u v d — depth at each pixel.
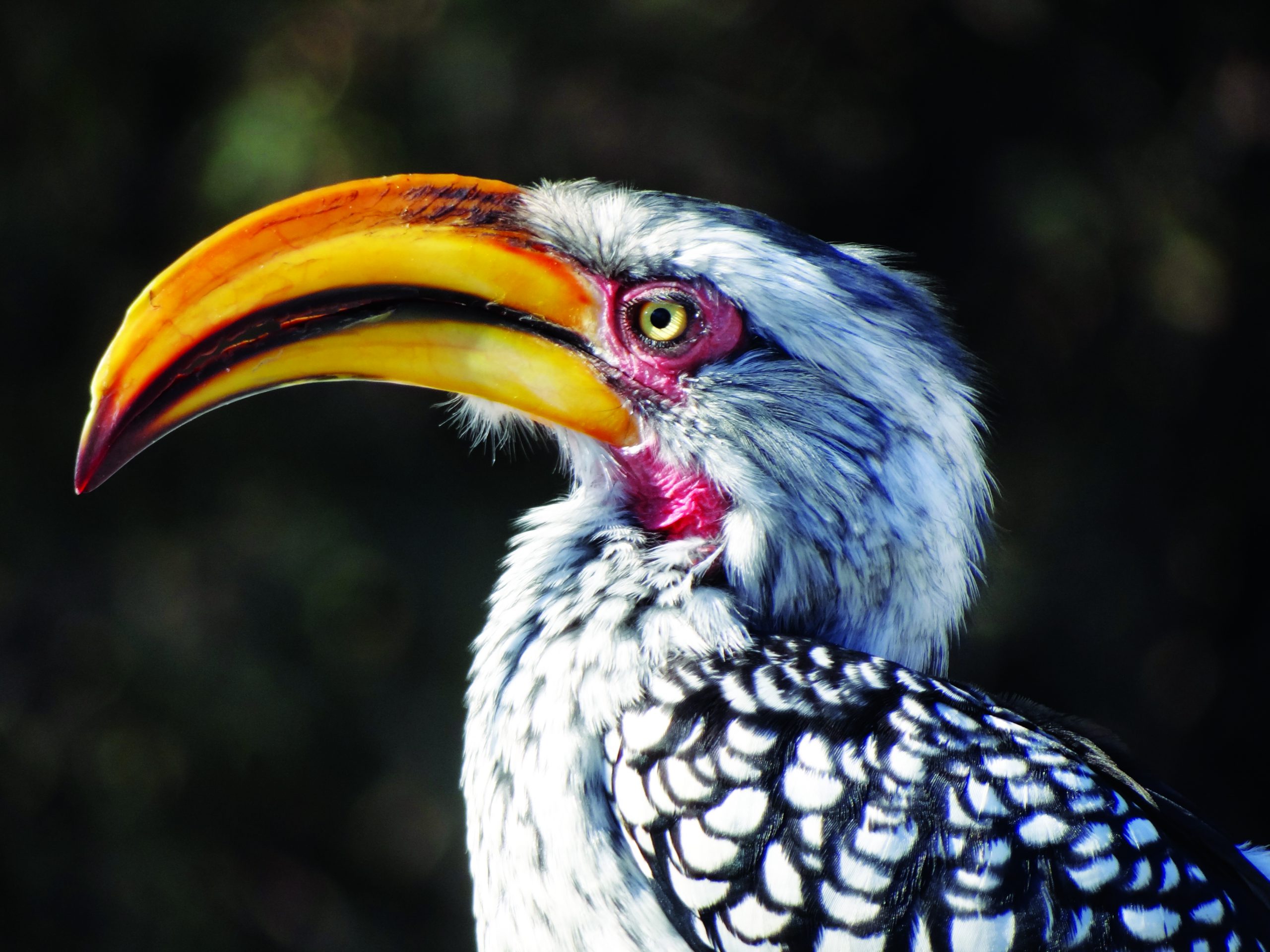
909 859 2.27
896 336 2.29
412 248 2.29
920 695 2.28
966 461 2.30
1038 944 2.27
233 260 2.29
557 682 2.29
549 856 2.28
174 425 2.29
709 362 2.29
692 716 2.28
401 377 2.30
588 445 2.30
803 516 2.29
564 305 2.30
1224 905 2.28
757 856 2.28
